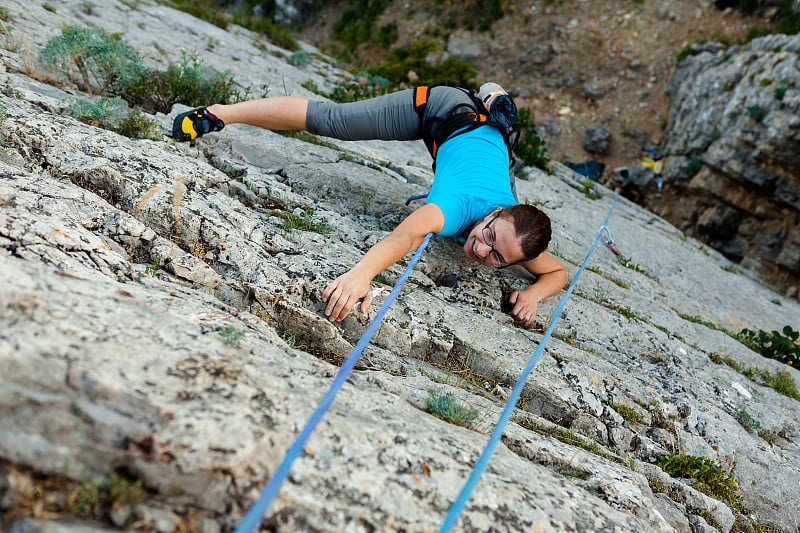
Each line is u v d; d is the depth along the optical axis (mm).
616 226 7746
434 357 3504
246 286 3213
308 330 3166
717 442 3818
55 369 1820
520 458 2621
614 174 14703
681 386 4254
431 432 2424
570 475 2775
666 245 7906
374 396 2547
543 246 3719
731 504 3521
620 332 4582
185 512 1814
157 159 3957
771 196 12320
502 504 2191
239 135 5301
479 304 4082
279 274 3391
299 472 1964
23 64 5289
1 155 3566
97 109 4547
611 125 16125
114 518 1720
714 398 4289
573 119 16500
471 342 3553
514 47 18219
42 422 1724
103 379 1848
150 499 1801
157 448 1789
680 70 15578
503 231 3650
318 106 4402
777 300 7977
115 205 3508
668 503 3121
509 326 3922
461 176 3953
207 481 1838
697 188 13500
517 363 3557
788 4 14508
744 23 15359
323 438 2094
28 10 6562
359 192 4961
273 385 2221
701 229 13570
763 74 12273
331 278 3443
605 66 16969
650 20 17062
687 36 16281
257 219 3846
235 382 2123
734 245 13203
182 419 1854
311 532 1854
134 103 5621
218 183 4160
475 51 18609
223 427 1902
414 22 20375
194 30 8859
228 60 8078
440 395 2834
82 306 2166
